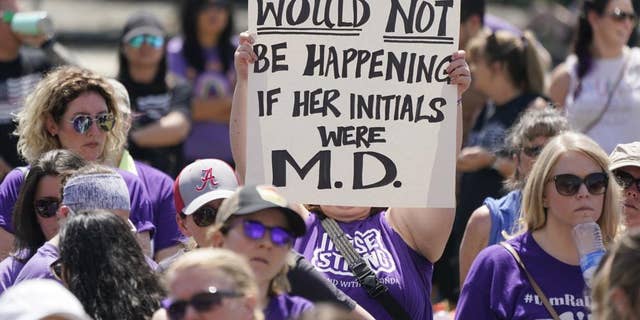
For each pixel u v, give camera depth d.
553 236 19.75
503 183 28.02
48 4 76.44
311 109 20.17
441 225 20.48
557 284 19.48
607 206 19.95
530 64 29.56
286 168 20.14
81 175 19.56
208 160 21.53
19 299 14.84
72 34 67.50
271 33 20.14
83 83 23.08
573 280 19.52
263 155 20.16
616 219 20.00
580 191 19.56
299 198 20.17
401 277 20.25
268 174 20.17
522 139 24.19
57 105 22.91
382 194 20.17
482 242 23.53
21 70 29.89
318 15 20.14
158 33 32.06
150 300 17.20
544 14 56.62
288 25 20.14
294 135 20.17
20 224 20.77
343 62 20.17
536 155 23.92
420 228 20.61
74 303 15.01
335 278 20.12
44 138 23.11
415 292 20.30
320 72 20.19
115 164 23.84
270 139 20.17
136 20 32.28
